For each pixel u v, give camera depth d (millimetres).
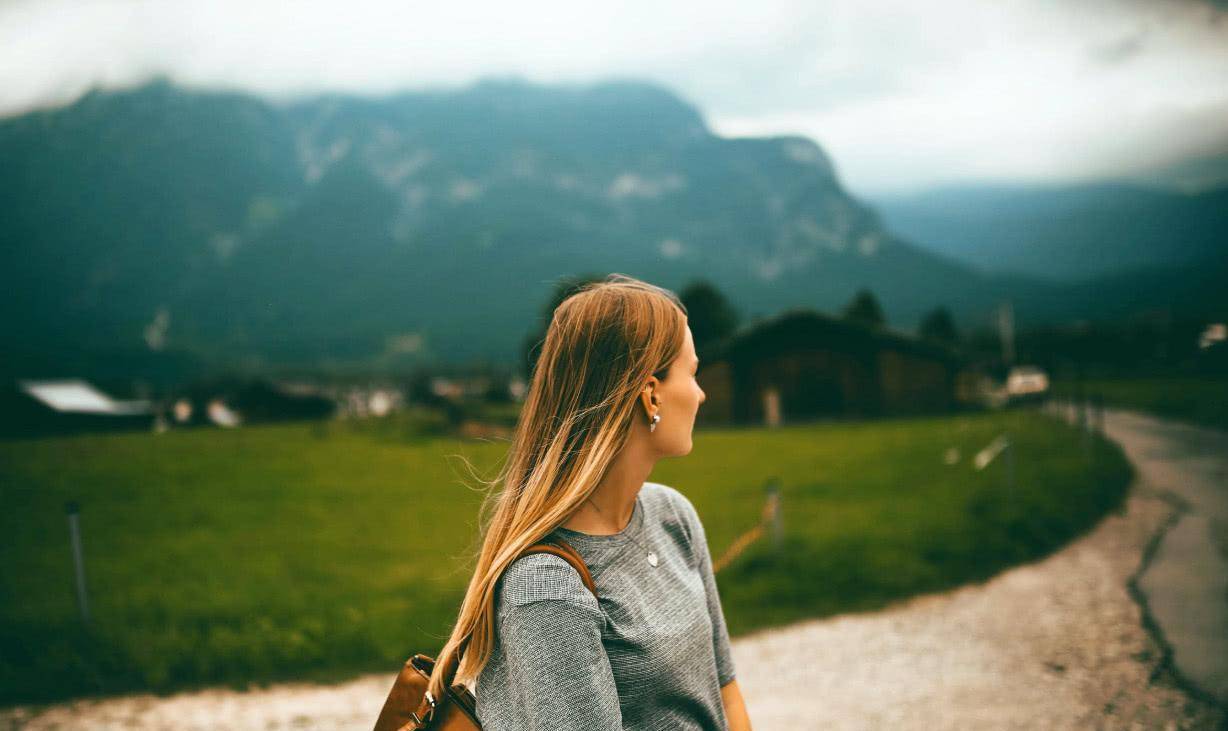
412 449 29859
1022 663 5902
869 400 46625
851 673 5980
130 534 13453
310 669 6641
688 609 1350
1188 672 5426
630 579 1288
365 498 17297
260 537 12938
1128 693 5168
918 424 36969
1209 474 15648
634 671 1244
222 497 17672
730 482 17875
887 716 5121
